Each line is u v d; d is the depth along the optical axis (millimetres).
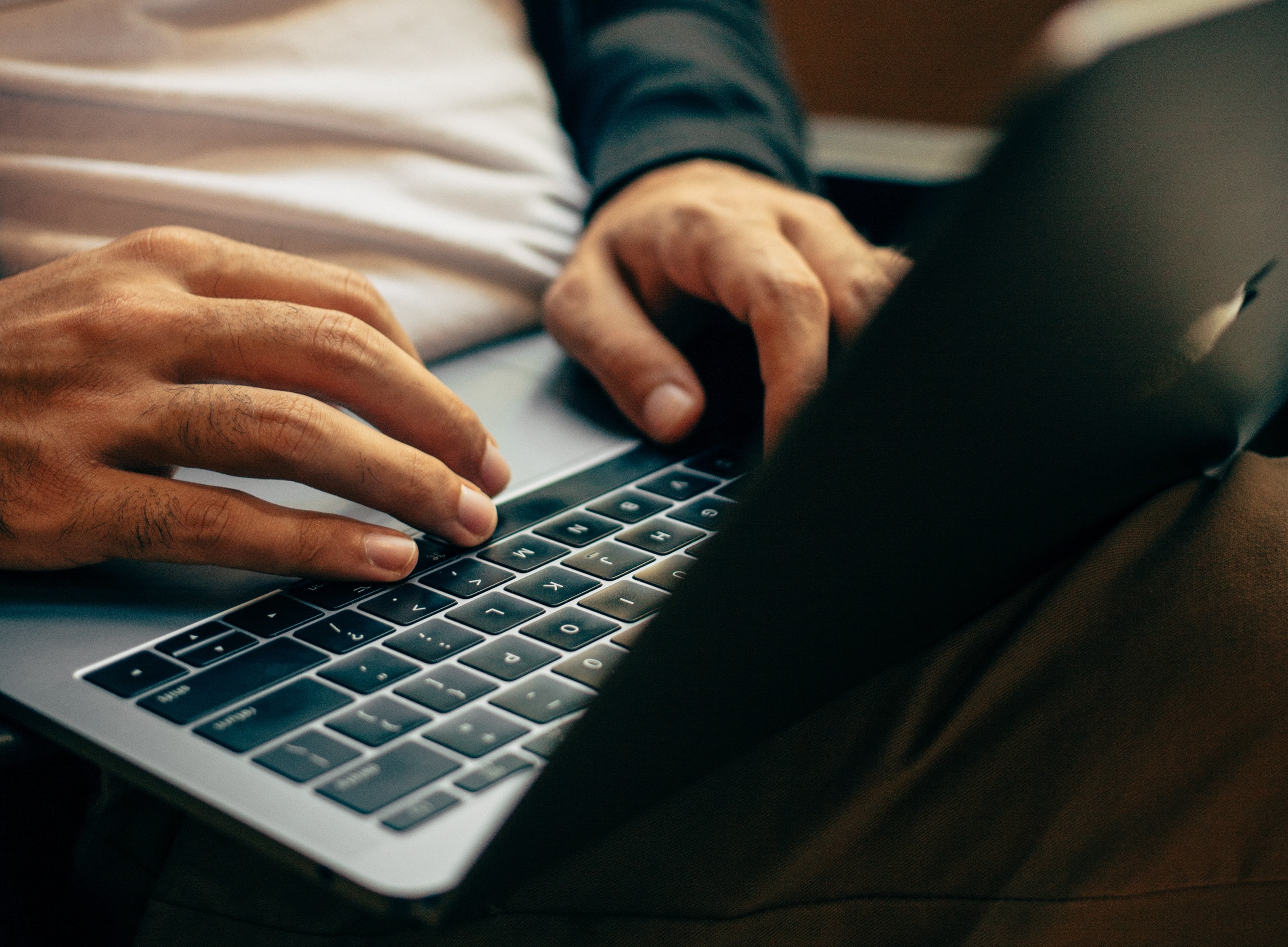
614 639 290
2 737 267
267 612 302
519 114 609
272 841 219
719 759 257
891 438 180
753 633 207
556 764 181
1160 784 280
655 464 403
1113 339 210
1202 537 336
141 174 469
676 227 448
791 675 245
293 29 534
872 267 418
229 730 249
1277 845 275
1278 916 278
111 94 480
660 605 175
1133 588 322
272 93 510
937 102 1163
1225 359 283
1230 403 324
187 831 304
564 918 266
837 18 1191
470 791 228
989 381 187
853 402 165
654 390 415
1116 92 154
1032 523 283
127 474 311
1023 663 306
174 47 501
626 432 429
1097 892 274
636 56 656
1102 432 256
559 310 471
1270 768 280
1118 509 344
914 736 295
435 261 517
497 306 526
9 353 325
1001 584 318
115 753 245
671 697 199
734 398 435
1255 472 368
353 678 270
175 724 253
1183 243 200
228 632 291
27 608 302
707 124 582
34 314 337
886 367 163
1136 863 275
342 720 253
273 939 279
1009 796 281
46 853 344
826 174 726
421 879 205
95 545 307
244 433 309
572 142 723
